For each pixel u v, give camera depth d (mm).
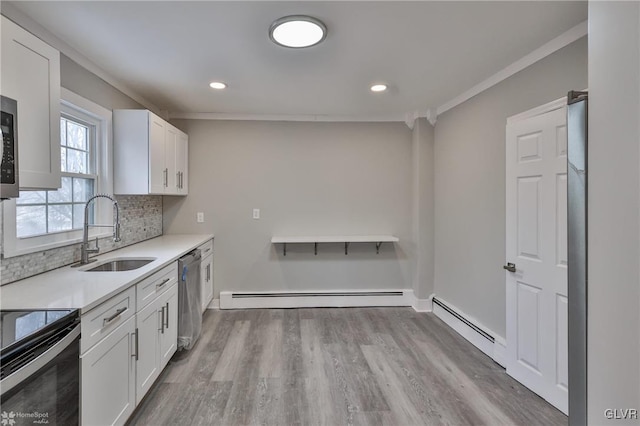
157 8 1744
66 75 2166
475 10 1761
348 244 4012
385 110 3773
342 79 2771
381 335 3150
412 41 2109
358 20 1861
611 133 887
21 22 1795
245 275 3939
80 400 1346
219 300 3895
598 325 939
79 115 2371
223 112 3807
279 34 2006
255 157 3924
